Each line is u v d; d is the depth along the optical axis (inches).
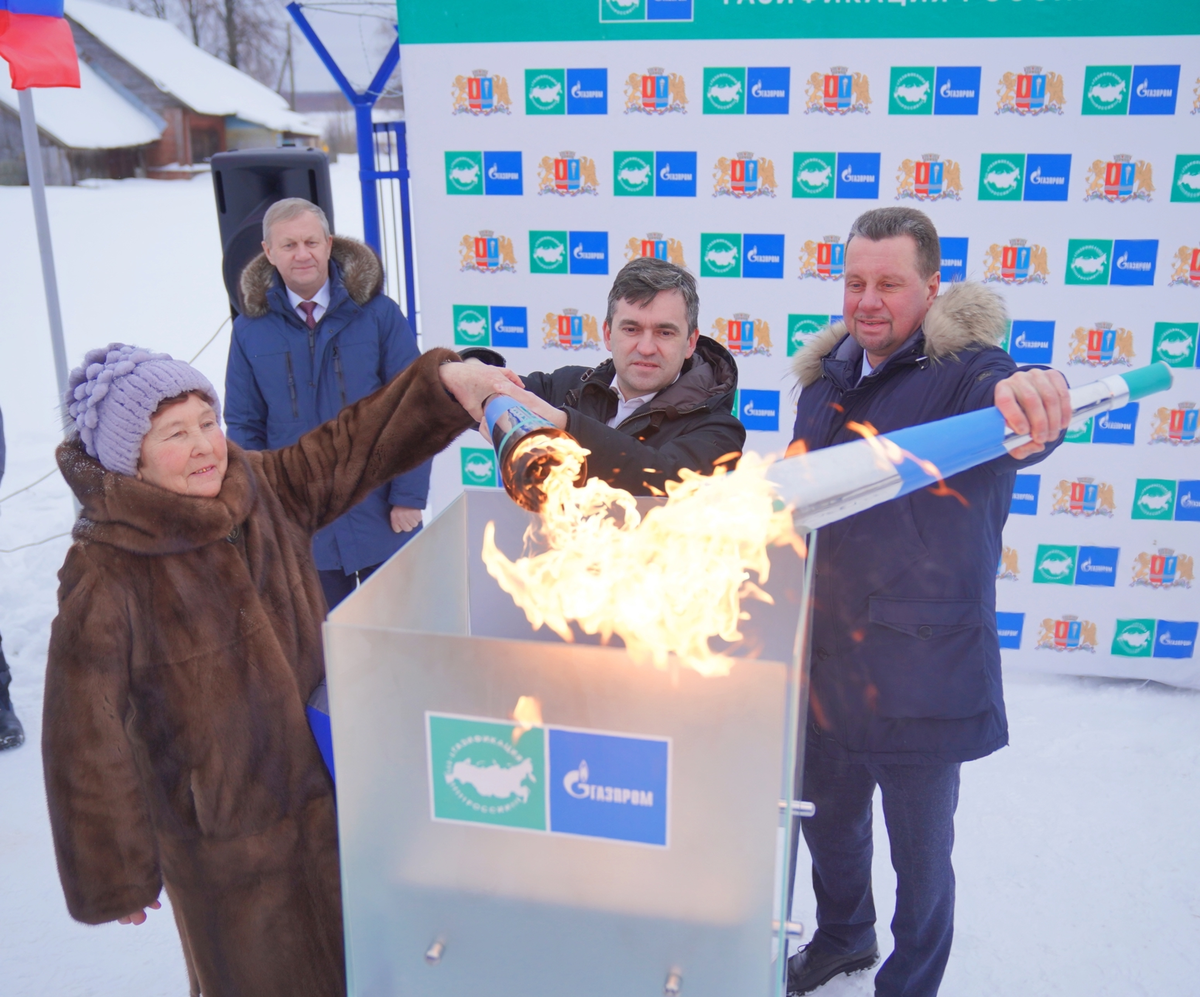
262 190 135.3
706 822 32.3
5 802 106.0
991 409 42.1
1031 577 125.7
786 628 41.8
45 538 174.9
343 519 111.9
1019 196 112.5
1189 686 125.7
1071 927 85.8
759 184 117.3
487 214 124.0
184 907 59.3
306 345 110.3
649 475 57.1
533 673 31.9
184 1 884.6
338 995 61.2
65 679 53.4
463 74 119.2
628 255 122.6
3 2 120.6
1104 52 106.4
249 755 56.7
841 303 119.7
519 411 50.1
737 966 33.9
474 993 37.4
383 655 33.3
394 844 35.9
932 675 64.6
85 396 54.8
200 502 55.6
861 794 72.3
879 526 64.9
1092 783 107.0
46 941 86.6
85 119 824.9
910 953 70.4
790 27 111.3
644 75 115.9
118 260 556.4
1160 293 113.0
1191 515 119.3
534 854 34.5
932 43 109.1
